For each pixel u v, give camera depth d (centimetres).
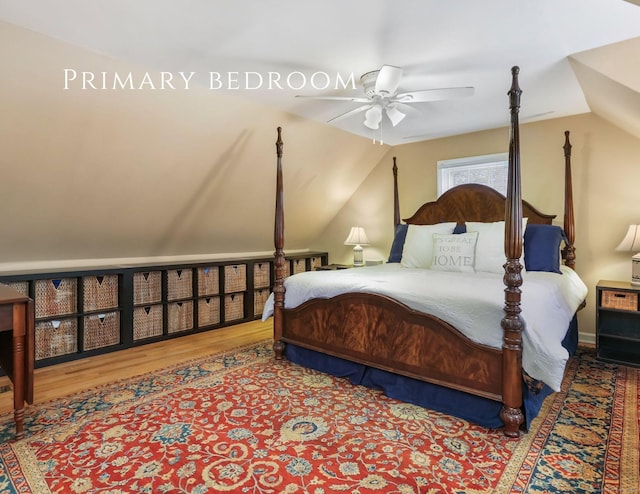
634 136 345
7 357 225
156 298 408
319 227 581
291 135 394
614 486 163
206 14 202
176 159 342
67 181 305
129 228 385
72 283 347
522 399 211
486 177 436
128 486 166
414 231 398
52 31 216
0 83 229
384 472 176
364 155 493
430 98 273
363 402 250
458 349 229
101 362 335
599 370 304
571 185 369
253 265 502
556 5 195
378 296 265
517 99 210
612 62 238
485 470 177
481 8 198
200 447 197
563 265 369
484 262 325
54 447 198
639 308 306
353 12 202
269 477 172
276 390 270
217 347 381
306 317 316
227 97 316
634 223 348
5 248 333
